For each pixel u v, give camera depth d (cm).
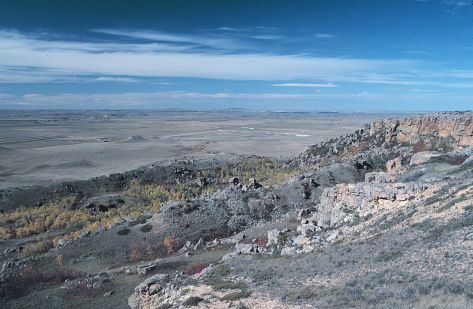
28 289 5547
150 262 6116
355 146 11644
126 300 4672
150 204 10425
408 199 4634
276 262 4041
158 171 13100
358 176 9156
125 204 10506
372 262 3127
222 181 12506
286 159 15938
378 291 2408
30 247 7606
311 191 8494
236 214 7825
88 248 6912
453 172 5775
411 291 2270
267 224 7012
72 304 4834
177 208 7788
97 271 6181
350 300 2377
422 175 6119
